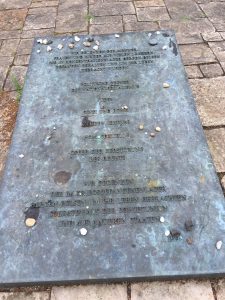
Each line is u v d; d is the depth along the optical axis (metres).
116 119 1.47
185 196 1.21
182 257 1.08
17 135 1.43
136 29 2.24
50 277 1.05
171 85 1.60
